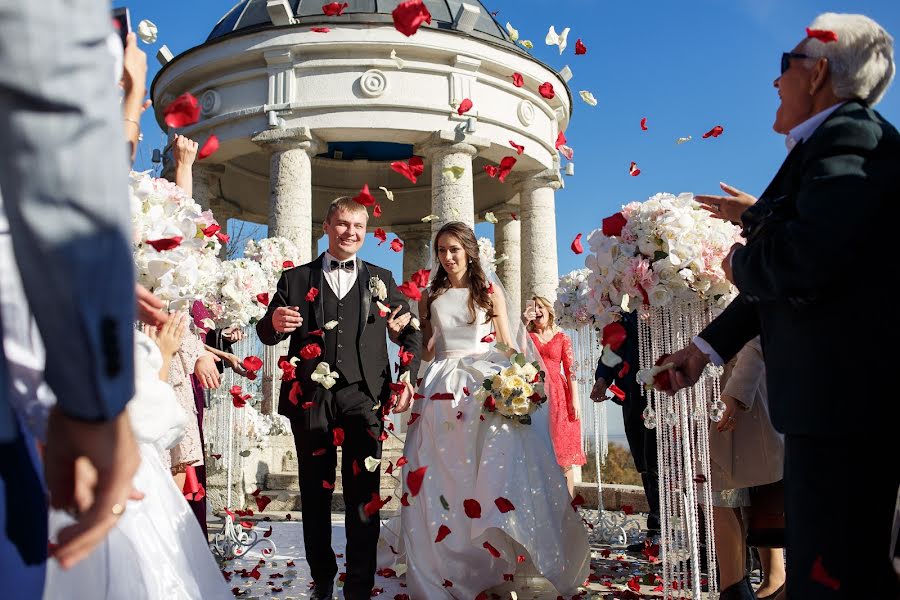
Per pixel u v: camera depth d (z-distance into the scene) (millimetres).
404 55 13906
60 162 957
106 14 1040
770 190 2357
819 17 2398
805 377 2076
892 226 1984
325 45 13633
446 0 15703
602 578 5539
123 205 1012
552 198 16312
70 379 1002
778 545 3904
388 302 4922
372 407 4641
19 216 961
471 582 4668
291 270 4922
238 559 6277
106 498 1082
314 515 4637
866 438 1990
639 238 3859
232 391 5469
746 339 2816
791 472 2139
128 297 1021
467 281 5352
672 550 4164
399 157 16812
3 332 1197
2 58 951
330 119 13719
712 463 3898
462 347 5199
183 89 15070
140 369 2639
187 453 4297
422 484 4816
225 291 6012
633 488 9414
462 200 13992
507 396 4684
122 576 2242
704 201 3066
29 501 1165
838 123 2123
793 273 2039
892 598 1954
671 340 3977
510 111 14781
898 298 1978
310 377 4605
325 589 4617
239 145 14398
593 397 7375
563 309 7449
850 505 1993
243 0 16750
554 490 4859
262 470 10570
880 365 1972
